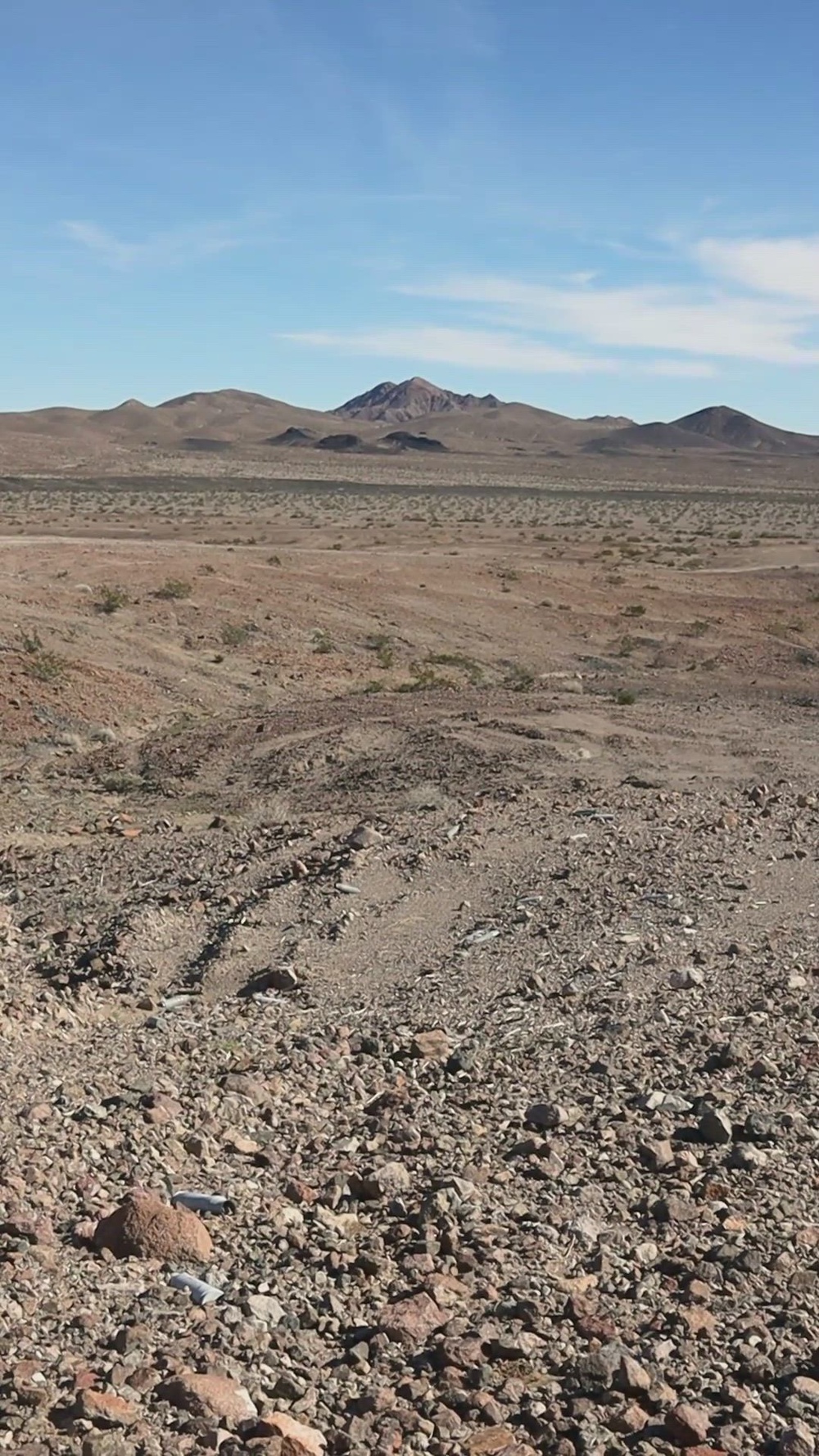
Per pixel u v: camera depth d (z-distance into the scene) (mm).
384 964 10484
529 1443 4270
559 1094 7629
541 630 43719
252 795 18578
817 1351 4781
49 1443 3943
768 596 55812
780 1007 9055
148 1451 3979
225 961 10438
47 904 12227
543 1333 4906
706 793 17578
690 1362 4766
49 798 18781
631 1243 5727
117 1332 4605
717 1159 6637
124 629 32531
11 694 24594
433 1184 6184
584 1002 9336
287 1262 5348
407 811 16406
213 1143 6578
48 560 40906
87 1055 8000
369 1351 4711
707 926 11109
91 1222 5430
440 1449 4188
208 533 74750
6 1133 6293
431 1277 5246
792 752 22016
